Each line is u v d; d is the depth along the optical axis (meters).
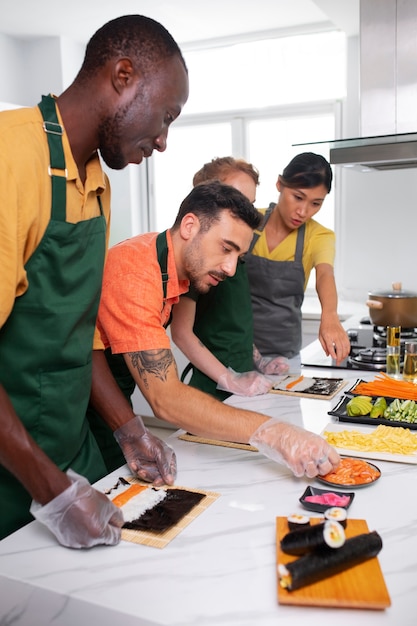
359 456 1.41
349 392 1.90
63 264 1.16
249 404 1.88
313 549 0.91
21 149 1.05
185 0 3.41
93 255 1.23
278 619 0.83
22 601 0.94
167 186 4.75
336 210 4.14
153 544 1.03
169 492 1.22
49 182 1.12
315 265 2.53
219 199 1.42
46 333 1.18
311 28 3.88
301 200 2.38
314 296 4.45
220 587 0.90
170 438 1.59
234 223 1.41
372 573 0.90
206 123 4.51
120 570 0.96
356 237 4.02
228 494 1.23
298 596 0.85
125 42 1.09
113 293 1.43
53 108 1.13
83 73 1.14
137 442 1.39
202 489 1.26
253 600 0.87
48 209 1.12
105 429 1.69
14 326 1.16
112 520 1.07
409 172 3.79
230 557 0.99
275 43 4.16
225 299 2.14
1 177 1.00
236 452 1.48
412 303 2.78
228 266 1.45
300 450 1.25
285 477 1.32
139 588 0.90
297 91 4.20
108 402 1.46
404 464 1.38
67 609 0.89
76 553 1.01
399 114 2.32
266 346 2.62
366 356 2.45
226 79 4.39
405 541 1.03
